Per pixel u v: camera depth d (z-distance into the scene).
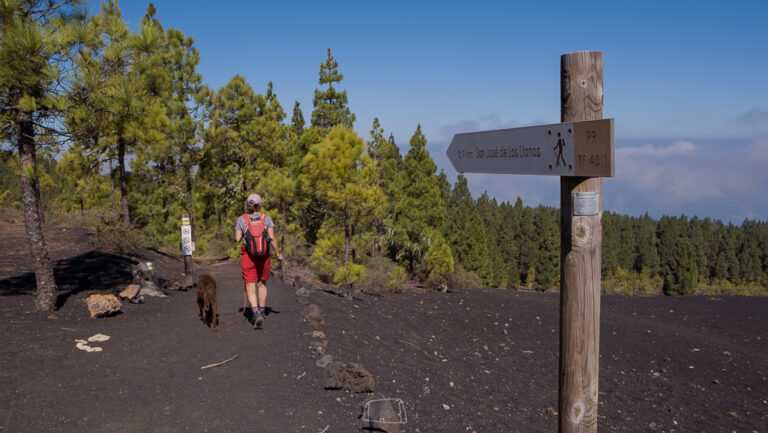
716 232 140.25
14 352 5.26
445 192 50.59
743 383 10.39
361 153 12.38
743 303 21.58
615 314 18.36
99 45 7.03
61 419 4.02
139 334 6.43
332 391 5.12
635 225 134.12
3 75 6.06
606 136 2.10
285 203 14.81
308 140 22.09
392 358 7.45
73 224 19.38
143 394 4.63
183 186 20.81
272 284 11.90
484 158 2.97
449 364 8.41
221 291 10.59
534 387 7.95
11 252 12.00
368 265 19.30
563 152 2.37
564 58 2.41
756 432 7.32
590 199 2.34
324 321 8.69
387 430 4.23
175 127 17.23
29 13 6.64
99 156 16.70
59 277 9.47
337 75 26.19
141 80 7.32
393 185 24.95
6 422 3.87
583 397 2.44
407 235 26.30
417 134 26.38
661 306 20.69
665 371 10.80
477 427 5.05
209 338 6.53
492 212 105.56
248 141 22.06
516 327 13.90
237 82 21.33
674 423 7.26
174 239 18.86
